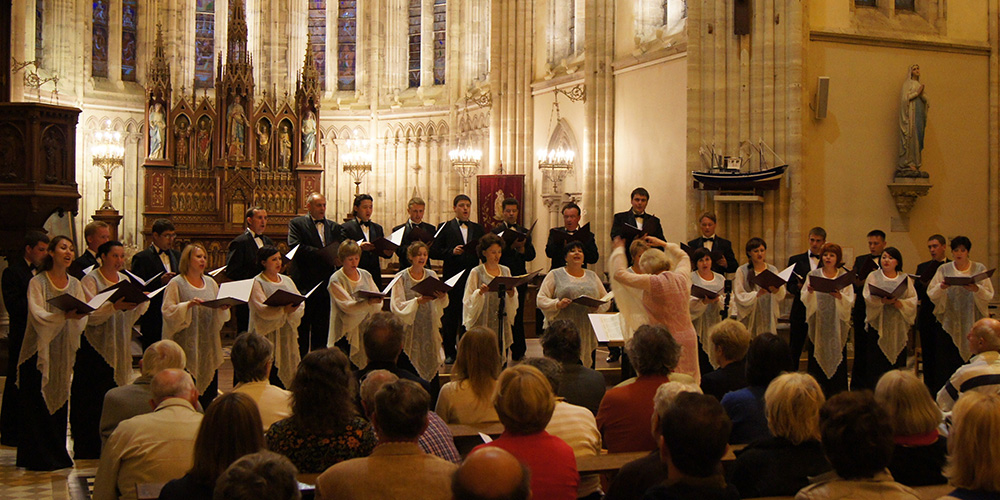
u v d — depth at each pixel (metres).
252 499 2.95
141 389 6.68
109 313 8.19
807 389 4.65
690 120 14.62
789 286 11.15
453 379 6.36
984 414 3.70
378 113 26.20
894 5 14.96
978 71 15.25
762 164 14.26
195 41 25.98
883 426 3.68
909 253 14.83
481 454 2.85
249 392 5.96
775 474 4.60
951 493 3.80
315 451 4.75
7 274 8.37
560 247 11.51
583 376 6.82
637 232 10.73
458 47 24.69
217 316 8.85
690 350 7.93
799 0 14.06
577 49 19.62
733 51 14.47
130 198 24.77
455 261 11.64
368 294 9.23
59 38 23.55
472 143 23.47
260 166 22.02
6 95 13.86
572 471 4.49
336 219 26.23
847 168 14.54
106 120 24.36
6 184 11.35
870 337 10.82
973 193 15.20
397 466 3.92
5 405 8.86
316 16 26.91
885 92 14.73
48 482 7.71
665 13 17.28
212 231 21.34
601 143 18.20
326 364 4.83
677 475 3.82
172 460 5.08
